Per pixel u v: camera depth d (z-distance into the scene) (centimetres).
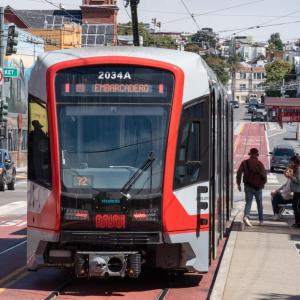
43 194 1231
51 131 1237
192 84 1255
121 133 1237
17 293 1239
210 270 1473
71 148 1234
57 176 1223
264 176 2109
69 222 1209
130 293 1247
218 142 1498
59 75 1252
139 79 1245
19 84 6212
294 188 2114
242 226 2038
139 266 1213
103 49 1294
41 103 1256
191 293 1254
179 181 1226
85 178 1220
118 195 1205
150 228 1205
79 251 1219
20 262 1588
